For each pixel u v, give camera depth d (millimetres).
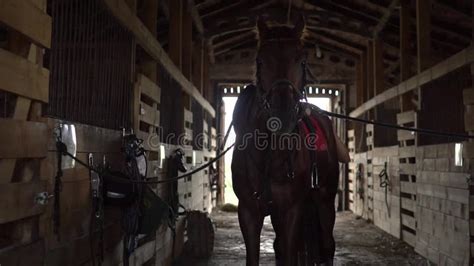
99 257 2941
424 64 6285
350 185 12180
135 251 3918
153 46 4742
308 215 3623
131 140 3529
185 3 8477
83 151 2824
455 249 5004
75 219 2703
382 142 9383
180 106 7035
